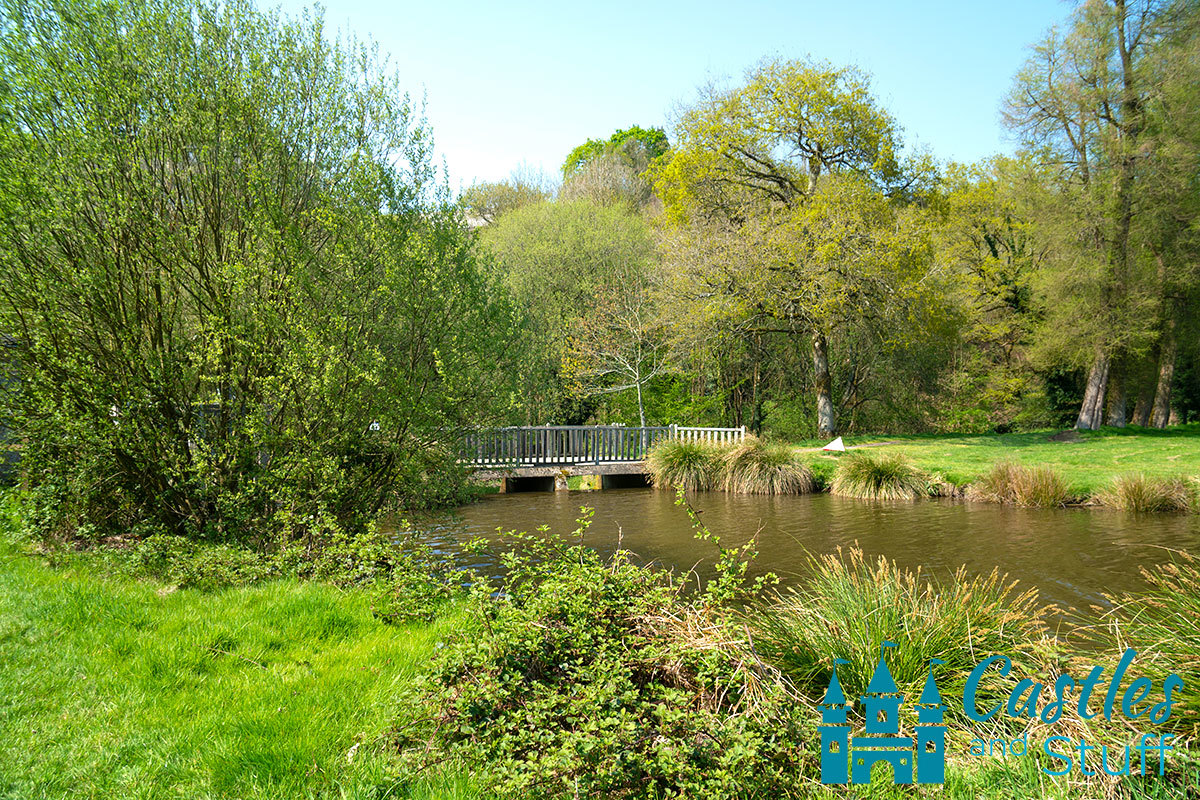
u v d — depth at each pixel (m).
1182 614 4.66
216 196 7.86
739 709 3.89
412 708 3.79
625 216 32.03
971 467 17.08
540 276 27.50
